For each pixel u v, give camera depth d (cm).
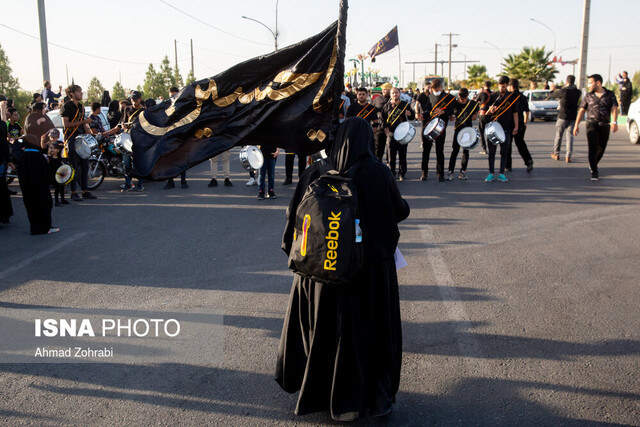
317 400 329
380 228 312
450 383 377
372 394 322
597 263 614
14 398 370
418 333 452
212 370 402
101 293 560
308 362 323
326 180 310
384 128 1170
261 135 408
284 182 1206
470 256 652
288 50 395
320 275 294
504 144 1135
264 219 870
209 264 646
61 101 1570
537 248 677
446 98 1148
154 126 420
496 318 477
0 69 3722
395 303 333
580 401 353
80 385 385
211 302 530
